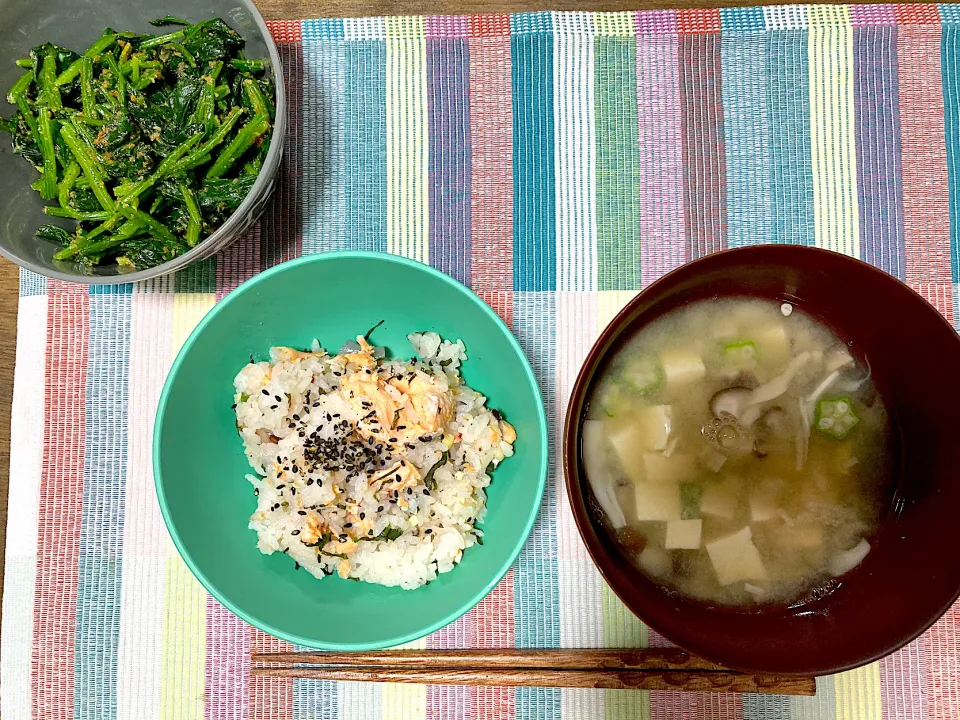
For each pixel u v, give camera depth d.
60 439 0.33
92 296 0.33
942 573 0.26
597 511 0.29
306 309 0.32
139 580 0.33
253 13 0.28
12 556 0.33
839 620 0.29
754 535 0.30
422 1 0.35
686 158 0.34
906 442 0.30
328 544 0.30
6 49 0.30
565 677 0.31
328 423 0.30
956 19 0.34
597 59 0.34
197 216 0.30
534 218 0.34
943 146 0.34
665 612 0.27
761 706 0.32
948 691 0.32
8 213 0.30
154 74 0.30
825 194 0.34
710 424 0.30
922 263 0.34
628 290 0.33
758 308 0.30
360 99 0.34
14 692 0.32
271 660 0.32
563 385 0.33
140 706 0.32
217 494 0.31
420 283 0.30
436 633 0.32
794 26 0.34
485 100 0.34
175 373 0.28
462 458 0.31
